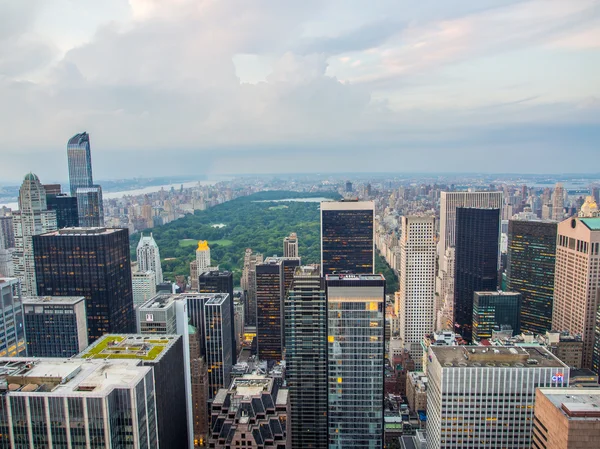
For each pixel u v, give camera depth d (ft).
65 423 450.30
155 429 529.45
